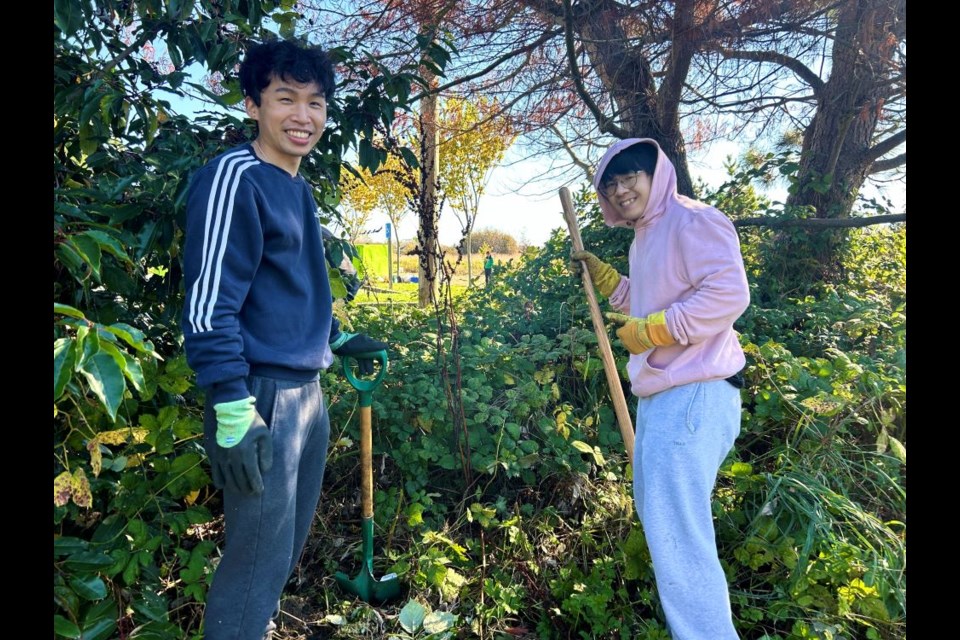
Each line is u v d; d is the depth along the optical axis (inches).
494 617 81.5
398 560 89.7
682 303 67.5
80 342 47.0
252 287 60.9
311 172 99.0
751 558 85.7
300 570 89.7
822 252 169.3
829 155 173.6
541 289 151.3
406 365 111.7
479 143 219.8
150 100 80.2
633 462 75.3
